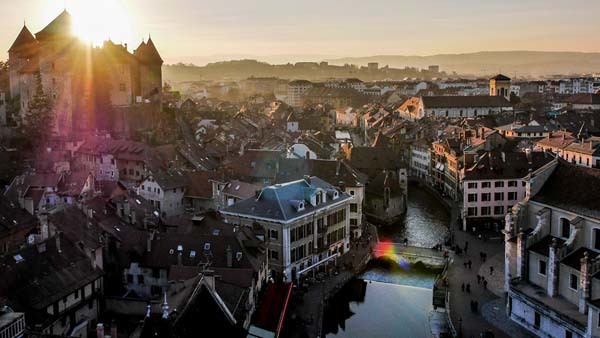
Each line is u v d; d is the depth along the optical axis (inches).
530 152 6422.2
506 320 3841.0
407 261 5172.2
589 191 3740.2
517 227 4060.0
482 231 6023.6
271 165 6663.4
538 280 3806.6
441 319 4138.8
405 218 6899.6
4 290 3120.1
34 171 6525.6
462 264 4931.1
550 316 3452.3
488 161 6333.7
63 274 3432.6
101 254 3924.7
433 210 7303.2
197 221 4473.4
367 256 5251.0
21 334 2341.3
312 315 3996.1
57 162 7037.4
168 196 6190.9
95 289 3617.1
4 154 7229.3
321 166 6240.2
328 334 4042.8
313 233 4891.7
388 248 5447.8
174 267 3540.8
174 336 2471.7
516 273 4003.4
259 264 4023.1
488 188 6195.9
